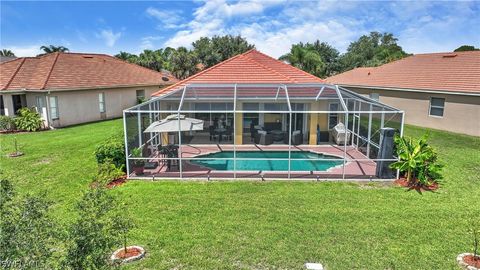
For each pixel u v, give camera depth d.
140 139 15.97
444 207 11.24
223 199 11.95
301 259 8.06
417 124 28.80
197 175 14.92
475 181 14.00
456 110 25.19
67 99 30.34
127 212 10.70
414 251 8.43
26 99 30.08
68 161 17.70
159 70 57.09
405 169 13.54
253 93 19.55
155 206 11.33
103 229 7.11
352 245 8.71
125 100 38.38
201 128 15.60
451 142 21.98
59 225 5.88
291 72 25.12
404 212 10.80
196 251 8.41
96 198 7.27
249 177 14.61
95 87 32.81
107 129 28.16
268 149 20.38
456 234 9.33
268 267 7.75
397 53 57.41
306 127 22.84
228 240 8.96
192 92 19.31
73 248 5.50
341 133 21.39
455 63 29.09
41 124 28.62
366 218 10.33
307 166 16.81
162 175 14.94
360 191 12.78
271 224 9.91
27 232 5.17
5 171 15.95
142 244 8.77
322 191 12.77
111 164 14.61
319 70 51.19
